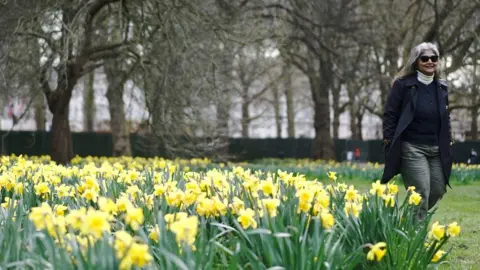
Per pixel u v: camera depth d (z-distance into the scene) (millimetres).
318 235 3811
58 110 20125
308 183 5543
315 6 25344
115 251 3062
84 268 3000
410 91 6375
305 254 3592
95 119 55531
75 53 16516
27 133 36562
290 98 48500
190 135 20500
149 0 17469
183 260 3262
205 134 21172
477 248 6656
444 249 6562
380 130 49688
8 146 36250
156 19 18422
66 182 7332
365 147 41906
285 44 26062
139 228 3396
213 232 4457
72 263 3141
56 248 3361
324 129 31516
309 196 4312
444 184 6473
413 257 4637
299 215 4430
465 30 23609
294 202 4527
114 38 22188
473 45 26312
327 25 25781
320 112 31531
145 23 18656
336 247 3793
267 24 26109
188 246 3223
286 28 26812
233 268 3412
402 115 6340
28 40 17109
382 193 5027
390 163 6383
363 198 4875
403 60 26875
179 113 18891
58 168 7566
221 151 25094
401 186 15133
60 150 20172
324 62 27250
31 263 3215
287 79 41938
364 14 26672
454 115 47688
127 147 27953
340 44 27375
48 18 16625
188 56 17609
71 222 3383
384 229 4586
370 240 4609
